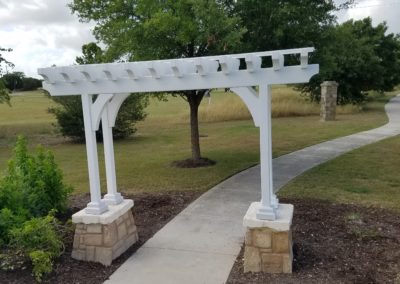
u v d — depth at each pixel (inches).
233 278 160.6
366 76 892.0
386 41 1074.7
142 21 306.5
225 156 420.8
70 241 196.1
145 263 177.3
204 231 211.6
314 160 386.6
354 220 215.6
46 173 223.1
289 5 283.3
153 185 310.0
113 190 191.6
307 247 183.2
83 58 551.2
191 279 161.6
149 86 166.9
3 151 537.3
